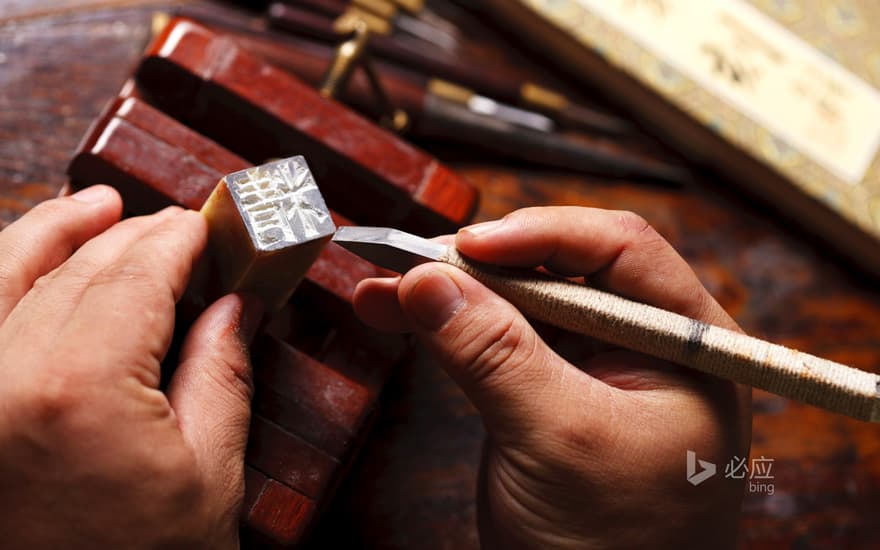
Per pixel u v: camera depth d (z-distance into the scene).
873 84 0.50
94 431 0.28
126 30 0.47
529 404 0.32
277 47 0.45
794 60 0.49
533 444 0.32
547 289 0.32
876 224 0.47
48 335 0.29
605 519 0.33
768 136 0.48
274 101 0.38
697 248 0.49
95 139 0.36
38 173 0.43
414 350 0.43
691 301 0.35
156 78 0.38
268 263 0.31
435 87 0.47
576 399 0.32
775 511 0.44
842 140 0.48
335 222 0.37
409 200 0.38
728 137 0.48
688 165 0.50
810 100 0.49
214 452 0.30
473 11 0.52
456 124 0.47
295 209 0.30
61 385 0.28
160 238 0.30
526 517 0.34
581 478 0.32
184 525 0.29
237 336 0.31
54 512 0.28
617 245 0.34
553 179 0.49
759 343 0.31
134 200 0.36
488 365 0.32
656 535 0.34
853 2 0.51
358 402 0.35
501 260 0.33
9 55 0.45
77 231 0.33
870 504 0.44
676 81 0.48
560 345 0.37
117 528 0.28
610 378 0.35
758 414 0.45
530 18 0.50
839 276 0.49
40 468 0.28
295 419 0.34
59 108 0.45
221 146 0.39
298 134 0.38
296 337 0.37
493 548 0.38
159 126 0.36
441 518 0.41
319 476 0.34
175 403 0.30
